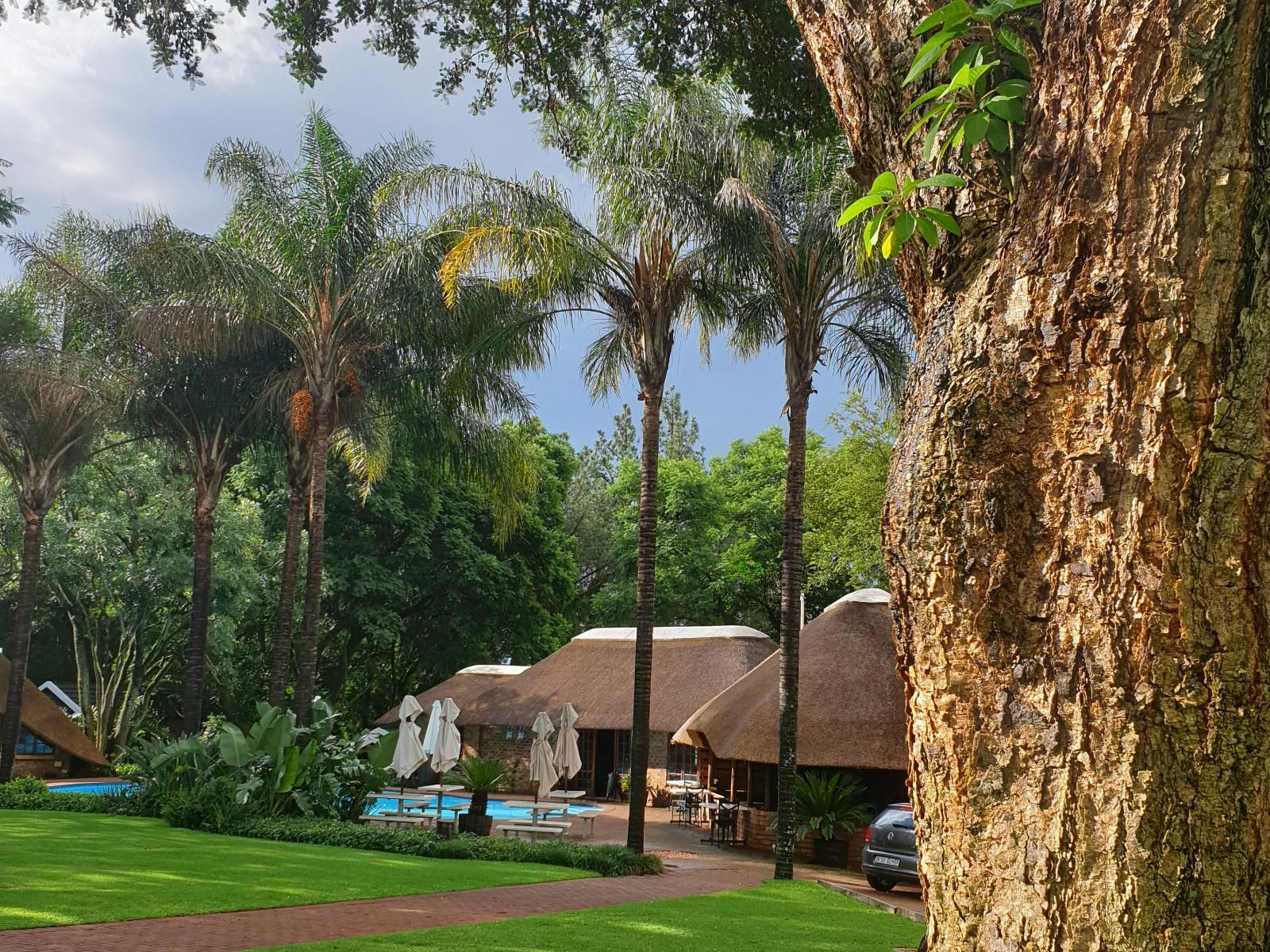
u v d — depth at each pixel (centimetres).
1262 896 192
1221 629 197
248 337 2127
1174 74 210
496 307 1858
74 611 3170
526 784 3022
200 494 2278
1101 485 208
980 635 222
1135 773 198
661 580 4194
